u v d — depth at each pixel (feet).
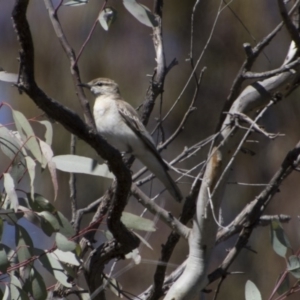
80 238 31.45
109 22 28.32
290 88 28.43
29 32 20.52
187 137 44.32
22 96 43.65
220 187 27.22
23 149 26.48
